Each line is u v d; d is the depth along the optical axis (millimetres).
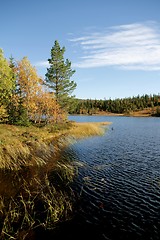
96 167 23703
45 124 46469
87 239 11875
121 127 67250
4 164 22172
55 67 51844
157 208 15055
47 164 24000
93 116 138500
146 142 40000
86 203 15656
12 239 11750
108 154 29969
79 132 45531
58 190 17594
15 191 17250
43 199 16031
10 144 26734
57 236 12125
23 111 41219
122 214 14289
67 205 15188
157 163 25703
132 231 12609
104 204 15539
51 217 13547
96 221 13547
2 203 15109
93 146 35094
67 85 52938
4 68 33156
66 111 54688
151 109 158875
